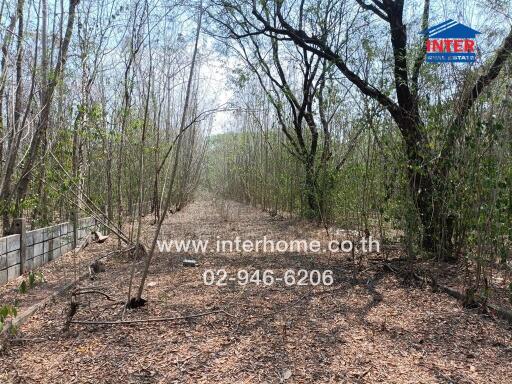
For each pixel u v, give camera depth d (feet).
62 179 21.98
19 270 18.61
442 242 18.66
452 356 10.59
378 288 16.84
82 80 23.50
